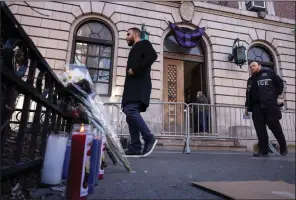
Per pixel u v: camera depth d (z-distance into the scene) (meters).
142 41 3.25
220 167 2.64
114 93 7.43
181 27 8.66
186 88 10.05
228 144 7.00
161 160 3.18
